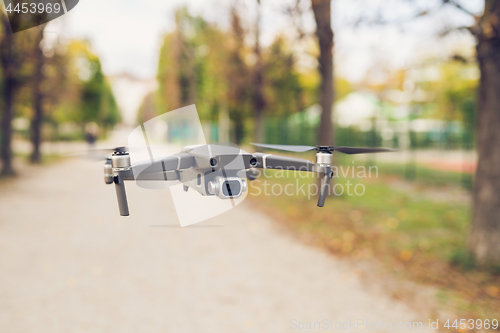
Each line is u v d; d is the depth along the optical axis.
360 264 5.86
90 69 35.22
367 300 4.67
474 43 5.22
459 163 18.81
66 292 4.71
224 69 15.55
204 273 5.41
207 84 26.81
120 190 0.81
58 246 6.43
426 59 6.31
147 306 4.42
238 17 14.38
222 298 4.67
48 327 3.91
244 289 4.93
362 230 7.57
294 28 10.29
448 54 5.88
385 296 4.77
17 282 4.96
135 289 4.85
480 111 5.28
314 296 4.77
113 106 53.81
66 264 5.62
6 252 6.08
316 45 10.84
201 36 17.02
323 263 5.89
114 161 0.81
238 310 4.38
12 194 11.15
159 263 5.75
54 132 29.25
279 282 5.16
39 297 4.56
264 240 7.00
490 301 4.52
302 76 24.64
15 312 4.20
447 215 8.80
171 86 32.47
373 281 5.22
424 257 5.97
